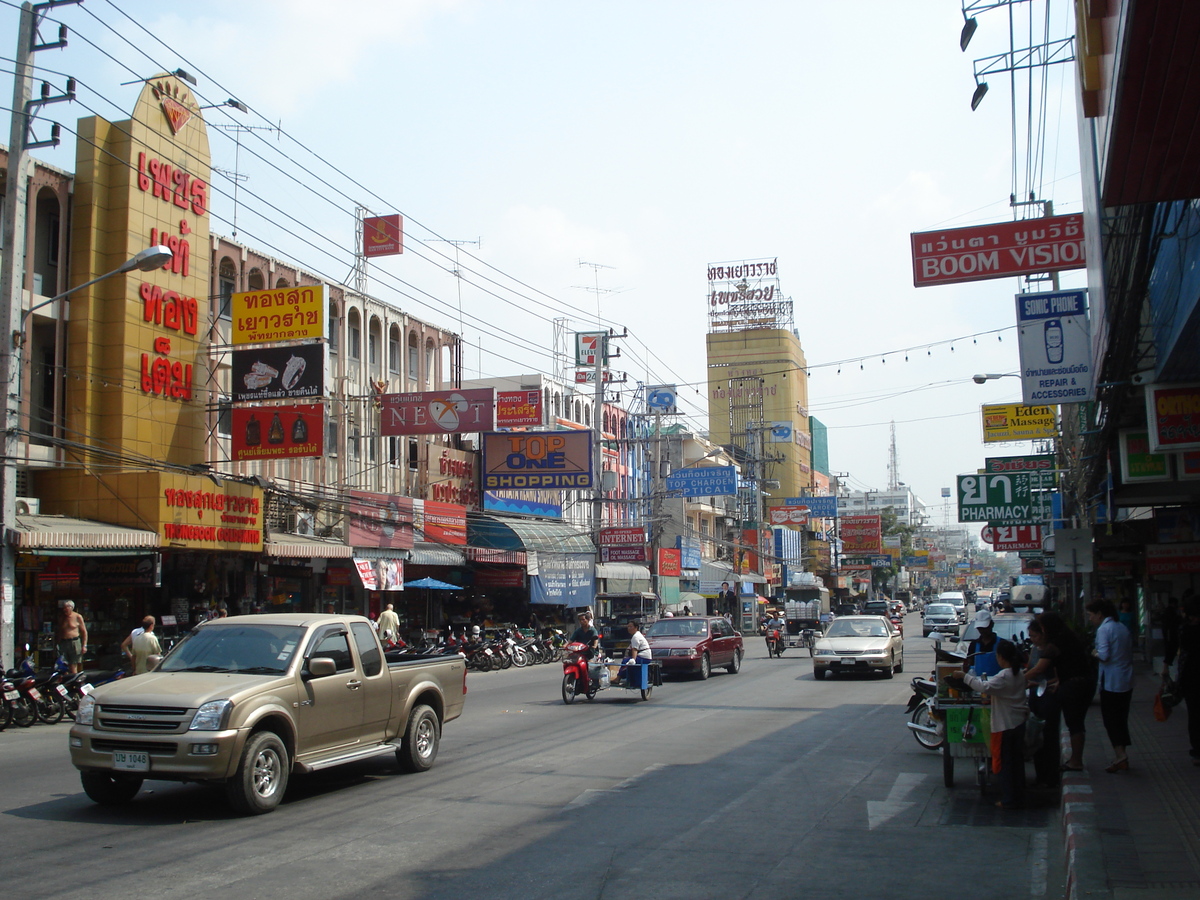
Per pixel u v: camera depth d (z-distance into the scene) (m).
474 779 11.52
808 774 11.88
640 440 46.31
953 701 10.89
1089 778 10.52
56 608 21.55
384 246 34.03
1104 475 22.11
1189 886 6.42
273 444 24.44
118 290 23.03
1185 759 11.74
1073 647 10.91
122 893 6.82
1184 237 9.90
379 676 11.30
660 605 49.00
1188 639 11.46
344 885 7.09
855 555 90.31
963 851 8.27
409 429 30.88
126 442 22.78
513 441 37.22
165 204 24.38
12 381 18.14
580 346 52.69
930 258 14.20
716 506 72.31
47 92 18.56
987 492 30.08
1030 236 13.88
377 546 29.69
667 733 15.63
